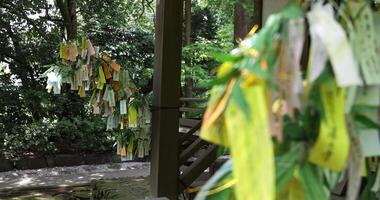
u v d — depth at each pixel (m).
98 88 3.15
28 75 7.97
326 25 0.61
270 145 0.59
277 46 0.62
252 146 0.60
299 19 0.62
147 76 7.63
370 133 0.69
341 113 0.64
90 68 3.14
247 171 0.60
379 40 0.70
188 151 3.11
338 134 0.64
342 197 1.47
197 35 8.89
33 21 7.96
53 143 7.55
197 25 8.95
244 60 0.65
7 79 7.82
